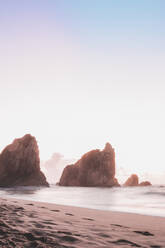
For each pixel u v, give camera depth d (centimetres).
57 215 802
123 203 1867
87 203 1841
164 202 1973
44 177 7644
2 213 716
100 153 9088
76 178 9062
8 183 6781
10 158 7100
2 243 352
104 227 606
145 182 12500
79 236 445
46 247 341
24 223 557
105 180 8669
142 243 431
